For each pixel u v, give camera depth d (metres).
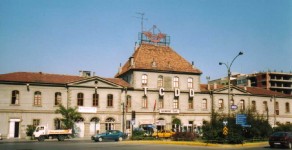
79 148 30.70
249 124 38.72
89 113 57.50
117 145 35.41
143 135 47.66
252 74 130.12
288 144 31.73
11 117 53.09
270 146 33.34
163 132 51.41
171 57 68.06
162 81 64.12
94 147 32.03
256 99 72.81
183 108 64.81
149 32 69.94
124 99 60.59
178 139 41.69
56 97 56.22
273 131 41.72
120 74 68.00
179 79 65.44
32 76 56.25
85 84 57.91
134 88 61.59
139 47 68.50
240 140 34.75
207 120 66.25
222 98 68.75
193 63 67.81
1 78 52.97
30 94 54.59
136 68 62.19
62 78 58.09
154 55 67.00
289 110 76.69
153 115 62.22
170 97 64.19
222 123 37.59
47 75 58.00
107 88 59.47
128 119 60.50
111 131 46.88
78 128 56.56
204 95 67.31
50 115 55.38
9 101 53.22
